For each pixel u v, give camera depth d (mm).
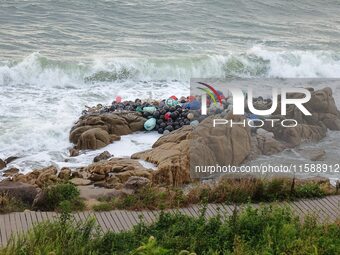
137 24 34188
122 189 14828
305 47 32938
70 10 35062
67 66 25625
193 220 11906
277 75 29500
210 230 11586
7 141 19109
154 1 38156
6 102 22250
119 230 12367
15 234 11961
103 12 35375
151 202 13758
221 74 28609
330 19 39375
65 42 30031
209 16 36938
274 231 11070
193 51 30312
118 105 21922
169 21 35219
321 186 14805
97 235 11281
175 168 16297
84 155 18594
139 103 22094
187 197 13914
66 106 22203
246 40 33469
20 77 24953
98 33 32000
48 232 10852
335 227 11656
